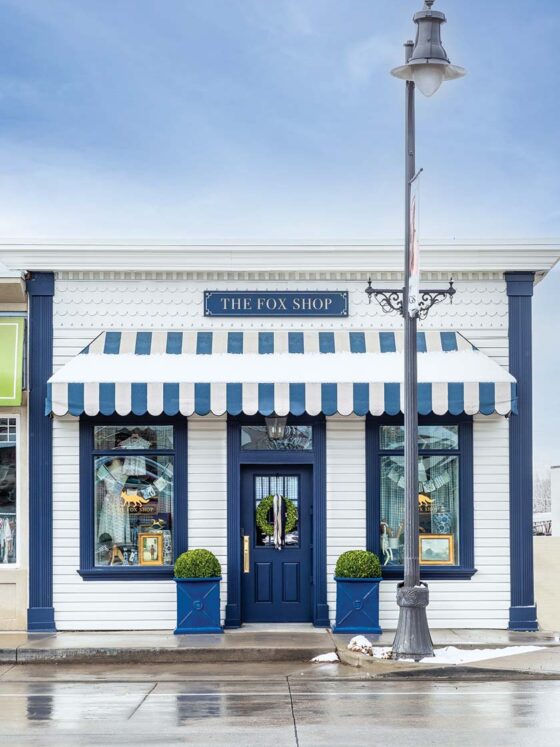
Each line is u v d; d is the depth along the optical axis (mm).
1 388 16781
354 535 17250
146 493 17312
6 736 10242
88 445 17219
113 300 17422
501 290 17547
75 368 16656
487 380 16578
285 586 17391
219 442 17297
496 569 17266
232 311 17453
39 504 17141
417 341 17219
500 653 15016
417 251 14195
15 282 16984
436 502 17422
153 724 10820
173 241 17203
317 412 16391
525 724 10625
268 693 12750
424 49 13914
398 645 14641
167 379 16438
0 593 17109
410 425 14820
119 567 17109
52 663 15258
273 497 17422
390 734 10164
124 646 15422
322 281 17578
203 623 16484
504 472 17359
